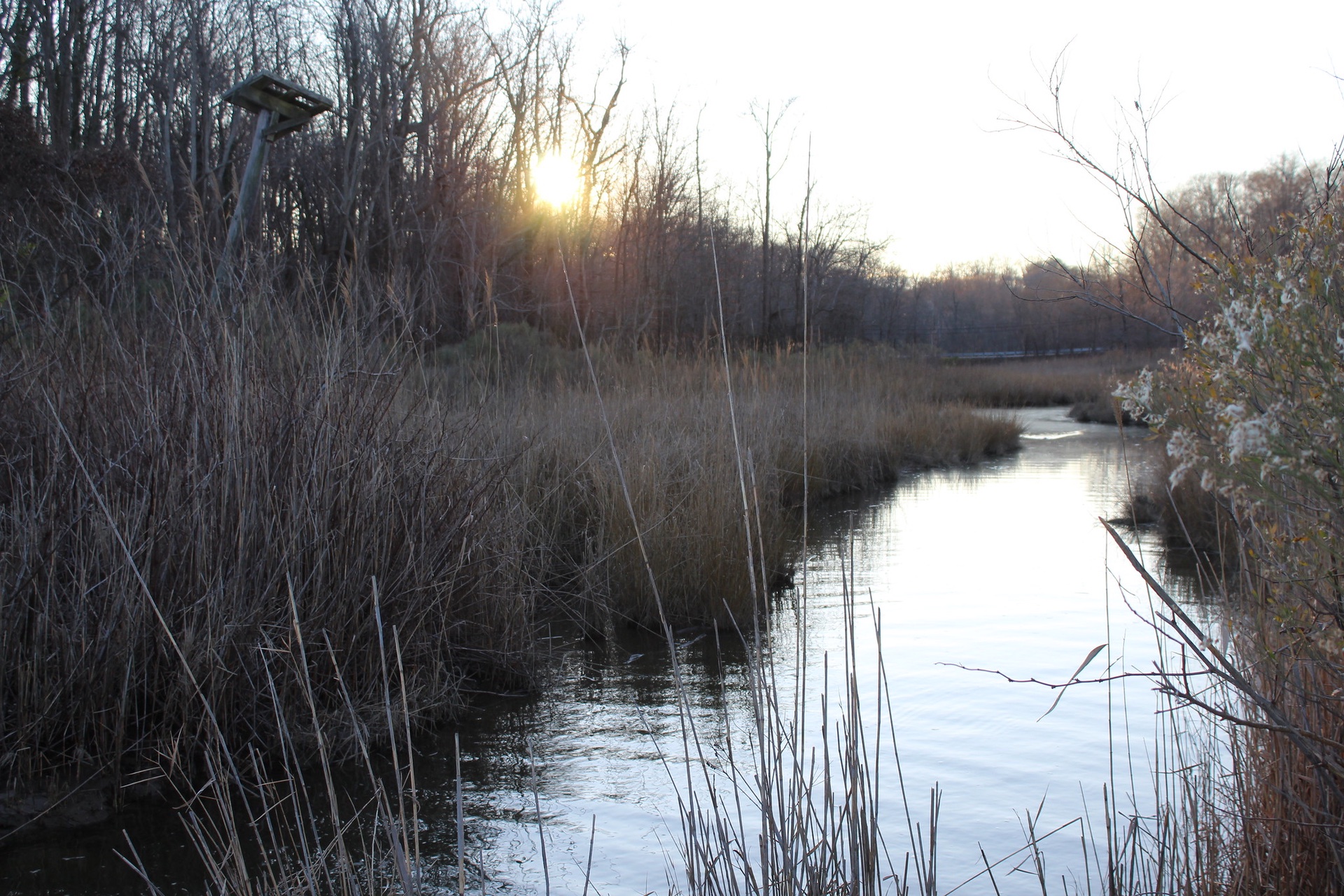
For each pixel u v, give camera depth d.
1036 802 3.47
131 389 4.16
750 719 4.46
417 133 20.48
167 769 3.61
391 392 4.85
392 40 19.53
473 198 21.20
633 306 24.03
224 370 4.05
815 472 11.38
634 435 7.76
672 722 4.45
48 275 4.70
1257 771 2.64
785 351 18.02
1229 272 2.29
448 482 4.99
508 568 5.29
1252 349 2.03
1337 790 2.15
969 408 21.36
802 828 2.40
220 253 4.62
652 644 5.75
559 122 24.44
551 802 3.62
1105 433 21.98
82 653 3.55
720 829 2.45
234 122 15.79
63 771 3.55
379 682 4.28
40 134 9.89
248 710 3.81
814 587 6.98
